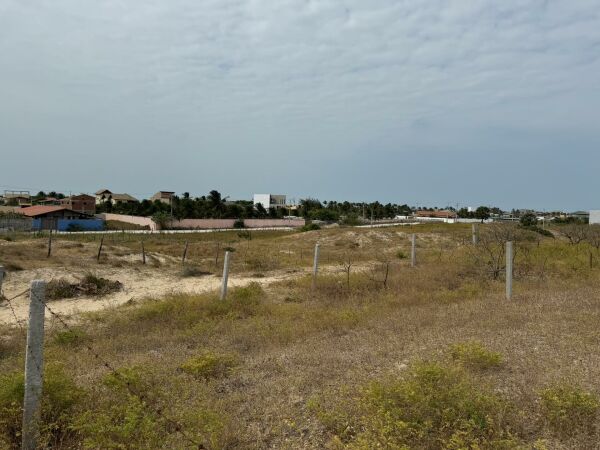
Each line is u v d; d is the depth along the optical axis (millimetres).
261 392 5184
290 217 85750
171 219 62938
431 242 31281
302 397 4980
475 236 22234
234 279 17219
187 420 4098
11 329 9711
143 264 19797
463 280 13789
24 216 55469
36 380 3854
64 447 3977
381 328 7961
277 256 24078
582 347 6203
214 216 74625
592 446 3721
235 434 4117
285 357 6484
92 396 4758
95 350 7324
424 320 8336
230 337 8070
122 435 3770
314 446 3975
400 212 114562
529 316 8234
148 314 10016
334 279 14273
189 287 15672
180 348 7418
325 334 7961
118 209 81688
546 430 4008
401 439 3740
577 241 23516
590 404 4090
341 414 4324
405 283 13219
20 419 4148
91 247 22953
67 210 59125
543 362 5652
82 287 14516
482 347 5973
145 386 4969
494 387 4918
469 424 3846
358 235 34250
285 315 9680
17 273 15766
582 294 10477
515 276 14070
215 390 5312
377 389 4387
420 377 4590
